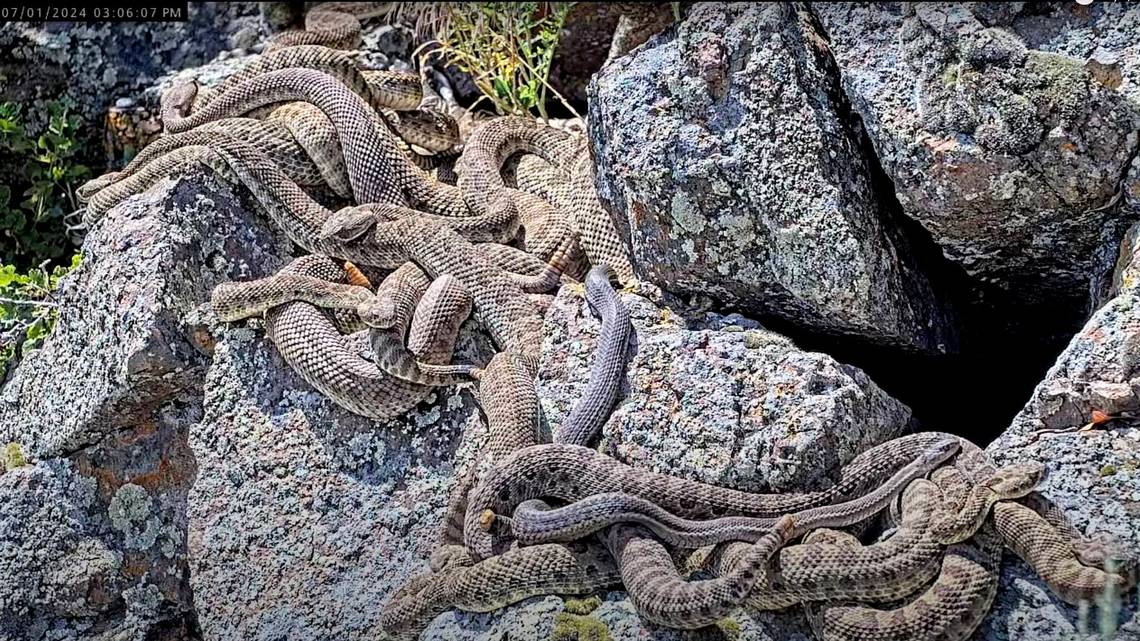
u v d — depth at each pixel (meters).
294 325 1.45
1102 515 1.20
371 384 1.41
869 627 1.17
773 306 1.40
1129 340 1.25
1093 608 1.15
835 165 1.35
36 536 1.49
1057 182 1.30
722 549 1.24
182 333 1.48
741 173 1.35
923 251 1.42
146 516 1.49
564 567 1.25
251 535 1.41
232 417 1.46
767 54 1.36
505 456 1.33
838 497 1.26
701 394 1.31
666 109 1.38
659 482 1.28
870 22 1.37
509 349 1.45
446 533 1.34
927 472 1.24
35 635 1.48
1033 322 1.49
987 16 1.36
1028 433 1.27
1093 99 1.29
